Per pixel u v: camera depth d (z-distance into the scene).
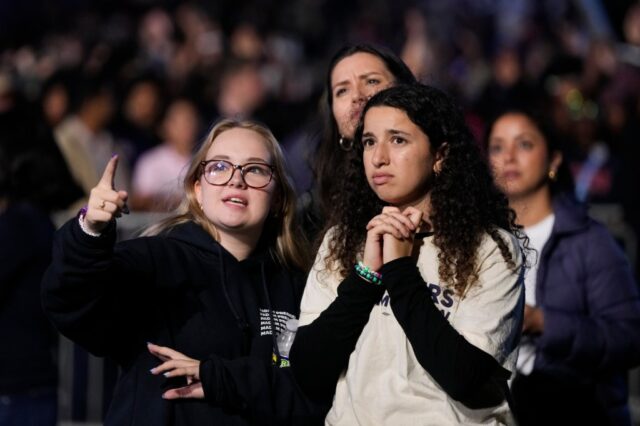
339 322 4.94
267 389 5.17
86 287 4.86
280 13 21.38
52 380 7.34
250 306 5.45
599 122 13.21
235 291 5.43
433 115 5.04
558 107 13.59
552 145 6.95
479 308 4.81
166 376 5.07
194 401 5.15
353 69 6.55
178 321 5.27
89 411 9.36
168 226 5.68
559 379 6.42
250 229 5.53
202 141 5.95
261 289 5.58
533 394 6.43
